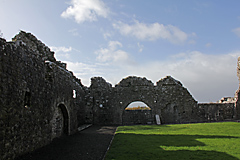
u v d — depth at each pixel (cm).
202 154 674
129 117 2283
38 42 1269
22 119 680
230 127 1387
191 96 2259
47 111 907
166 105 2242
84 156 740
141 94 2258
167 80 2291
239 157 626
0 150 545
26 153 695
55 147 877
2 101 568
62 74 1145
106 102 2250
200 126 1541
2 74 576
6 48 604
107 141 1059
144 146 845
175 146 820
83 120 2150
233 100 2280
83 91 2233
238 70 2227
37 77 820
